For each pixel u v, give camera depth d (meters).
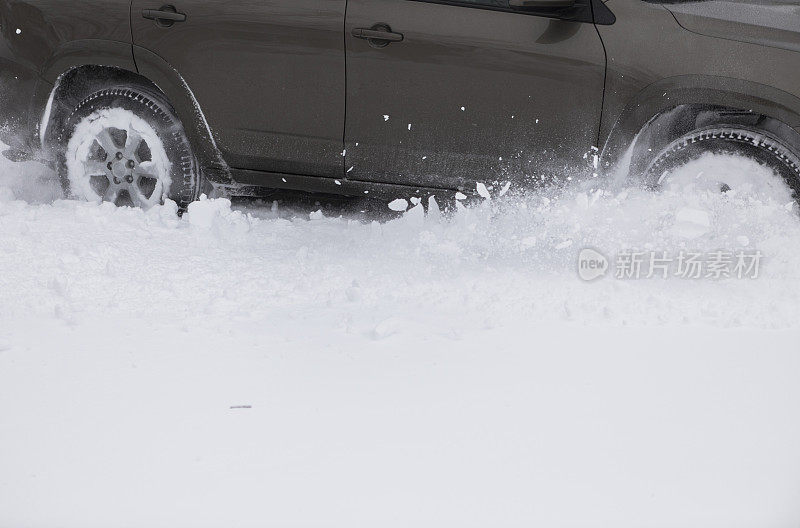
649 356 3.95
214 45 5.73
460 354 3.95
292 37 5.61
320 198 6.26
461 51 5.42
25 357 3.85
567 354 3.96
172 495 2.86
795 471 3.04
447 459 3.08
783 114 5.13
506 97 5.42
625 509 2.82
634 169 5.37
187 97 5.84
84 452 3.11
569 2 5.27
